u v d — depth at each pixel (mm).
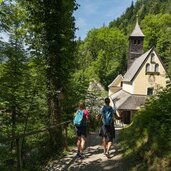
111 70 88750
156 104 10117
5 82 11906
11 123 12055
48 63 13453
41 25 13266
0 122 11938
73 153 12219
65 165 10508
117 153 10836
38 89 12648
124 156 9875
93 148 12867
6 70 12000
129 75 56594
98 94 23547
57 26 13398
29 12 13109
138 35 62500
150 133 8938
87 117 11344
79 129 11227
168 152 7734
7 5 11555
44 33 13375
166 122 8969
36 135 13547
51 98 13125
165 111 9250
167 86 10625
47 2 13266
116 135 16203
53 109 13125
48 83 13391
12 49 11930
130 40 62875
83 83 20047
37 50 13312
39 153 12344
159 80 52281
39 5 13227
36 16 13219
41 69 13422
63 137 12969
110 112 10805
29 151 12422
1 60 12062
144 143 9031
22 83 12320
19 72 12094
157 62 52031
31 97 12469
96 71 87000
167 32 76250
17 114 12219
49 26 13352
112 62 90688
